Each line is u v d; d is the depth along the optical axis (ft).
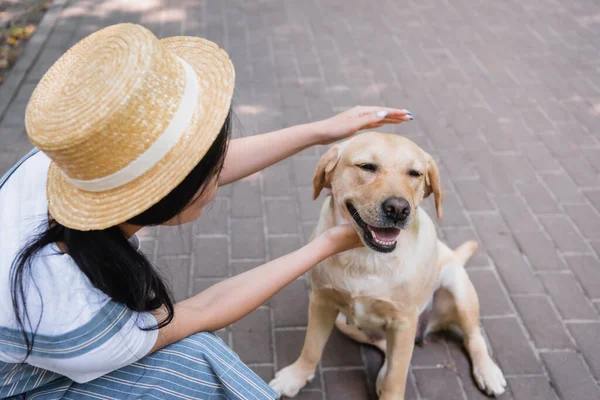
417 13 21.25
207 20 19.70
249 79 16.67
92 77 4.40
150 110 4.38
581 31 20.36
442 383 8.89
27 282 4.69
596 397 8.70
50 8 19.57
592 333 9.66
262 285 6.15
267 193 12.52
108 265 4.84
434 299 9.21
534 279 10.66
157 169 4.54
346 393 8.67
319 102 15.76
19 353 4.87
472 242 10.30
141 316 5.28
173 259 10.79
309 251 6.42
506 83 17.03
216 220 11.74
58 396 5.57
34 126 4.42
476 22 20.77
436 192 7.62
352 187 7.03
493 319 9.88
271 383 8.54
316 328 8.29
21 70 16.07
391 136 7.18
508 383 8.87
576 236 11.66
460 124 15.07
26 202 5.27
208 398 6.05
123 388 5.66
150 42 4.47
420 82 16.92
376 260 7.16
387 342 8.18
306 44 18.66
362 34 19.51
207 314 5.93
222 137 4.89
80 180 4.59
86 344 4.87
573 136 14.75
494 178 13.21
